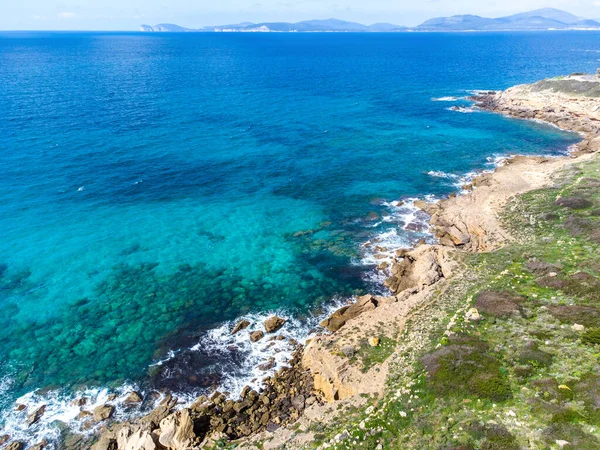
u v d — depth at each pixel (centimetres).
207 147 7925
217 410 2875
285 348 3403
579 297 3052
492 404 2259
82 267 4422
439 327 3081
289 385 3041
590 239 3931
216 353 3369
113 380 3139
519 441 1992
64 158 7062
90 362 3294
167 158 7325
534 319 2906
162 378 3150
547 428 2016
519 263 3800
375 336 3241
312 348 3244
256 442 2500
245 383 3088
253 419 2781
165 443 2586
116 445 2648
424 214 5469
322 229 5197
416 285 3997
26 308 3844
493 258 4022
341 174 6831
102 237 4959
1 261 4459
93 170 6694
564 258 3700
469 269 3912
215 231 5159
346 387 2795
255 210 5669
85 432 2750
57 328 3634
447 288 3666
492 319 3000
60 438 2711
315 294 4053
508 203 5250
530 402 2203
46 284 4156
